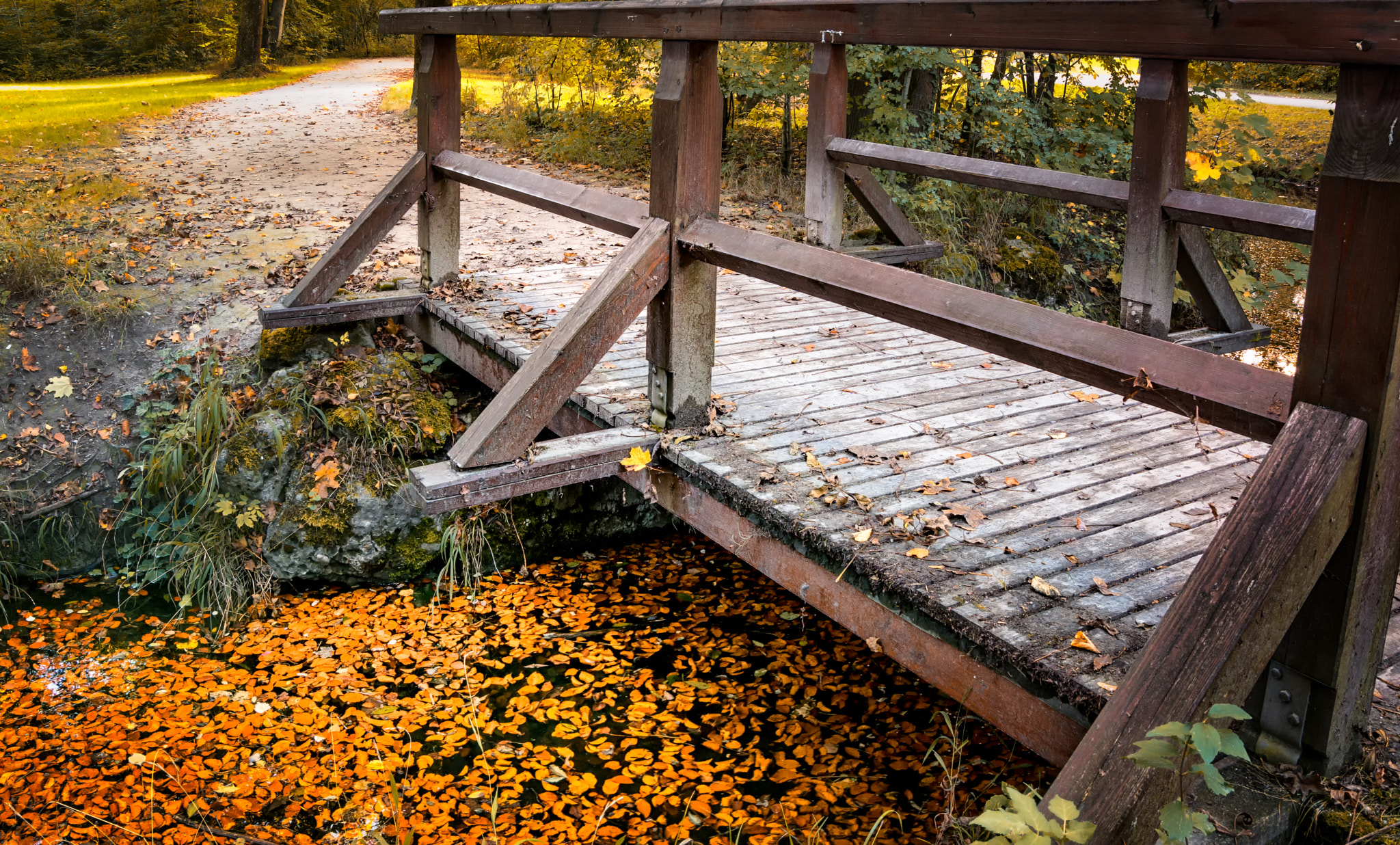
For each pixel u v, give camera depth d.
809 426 4.68
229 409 6.23
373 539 5.84
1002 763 4.27
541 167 13.45
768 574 3.98
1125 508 3.89
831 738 4.50
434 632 5.46
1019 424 4.77
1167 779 2.24
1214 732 2.01
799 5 3.62
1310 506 2.26
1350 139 2.20
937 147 11.52
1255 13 2.29
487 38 27.31
